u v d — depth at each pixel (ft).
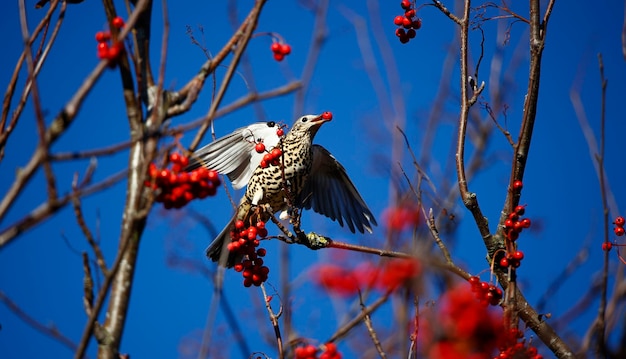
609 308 25.21
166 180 24.70
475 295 30.27
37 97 17.97
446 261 31.04
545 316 33.14
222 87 21.27
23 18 20.56
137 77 22.71
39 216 17.67
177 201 24.93
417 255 25.54
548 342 32.91
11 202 17.58
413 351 25.44
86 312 21.03
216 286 23.89
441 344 24.11
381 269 25.44
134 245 21.49
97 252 20.29
